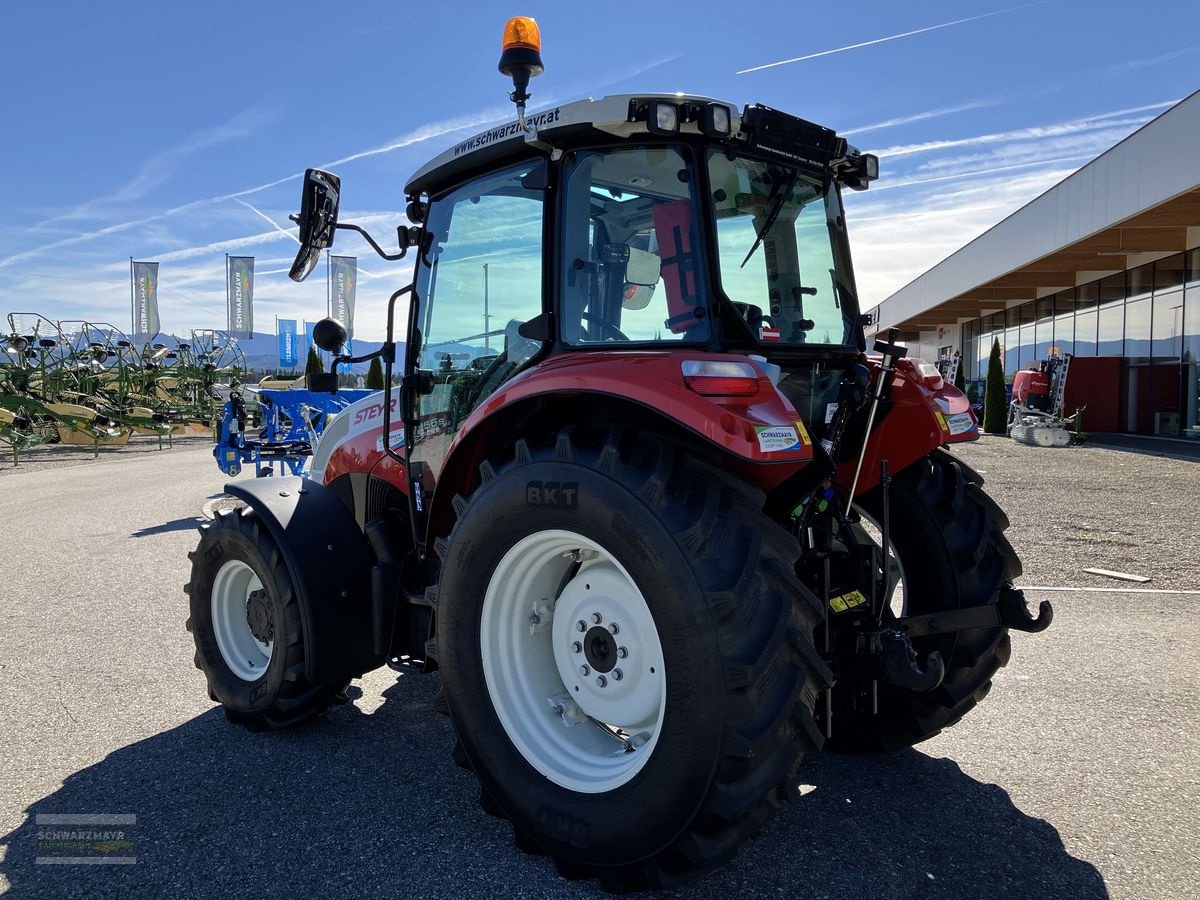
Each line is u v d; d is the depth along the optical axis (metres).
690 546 2.11
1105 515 8.58
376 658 3.34
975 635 3.07
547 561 2.54
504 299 3.02
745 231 2.73
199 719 3.58
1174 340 17.94
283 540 3.23
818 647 2.71
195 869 2.40
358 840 2.56
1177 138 13.02
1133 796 2.82
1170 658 4.23
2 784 2.96
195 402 22.20
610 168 2.70
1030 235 18.73
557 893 2.29
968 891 2.27
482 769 2.57
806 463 2.38
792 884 2.31
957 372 26.17
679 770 2.09
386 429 3.42
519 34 2.81
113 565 6.72
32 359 18.64
